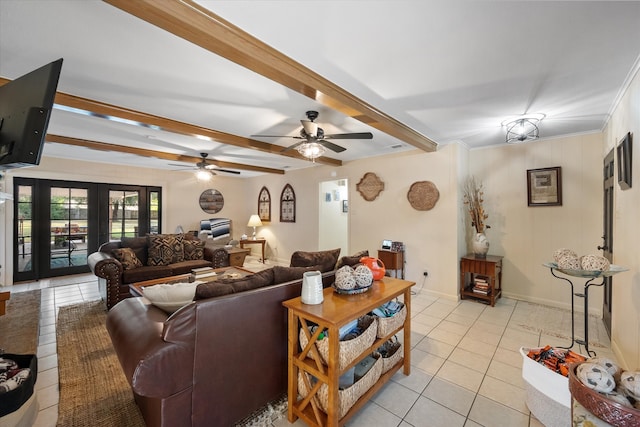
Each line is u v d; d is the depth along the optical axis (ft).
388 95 7.93
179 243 15.39
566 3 4.49
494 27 5.09
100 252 13.56
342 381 5.53
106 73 6.79
